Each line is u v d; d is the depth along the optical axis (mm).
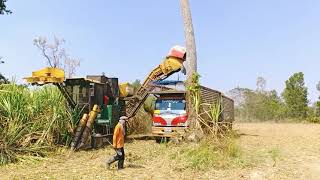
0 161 12086
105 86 18109
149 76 20281
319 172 10898
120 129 11281
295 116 66938
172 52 19922
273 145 17047
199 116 17016
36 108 14242
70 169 11352
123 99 20250
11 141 12727
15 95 13938
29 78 15156
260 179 10047
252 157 13000
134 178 10094
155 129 18062
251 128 32562
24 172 10961
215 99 20922
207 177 10242
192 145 14250
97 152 14734
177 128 17641
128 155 13414
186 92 17859
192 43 18531
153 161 12602
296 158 13281
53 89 15773
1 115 13406
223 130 17109
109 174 10578
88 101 16422
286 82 69625
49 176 10336
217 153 12641
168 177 10234
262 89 74188
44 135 13711
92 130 16031
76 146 14734
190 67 18234
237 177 10242
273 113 65875
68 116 14938
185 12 18766
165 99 18266
